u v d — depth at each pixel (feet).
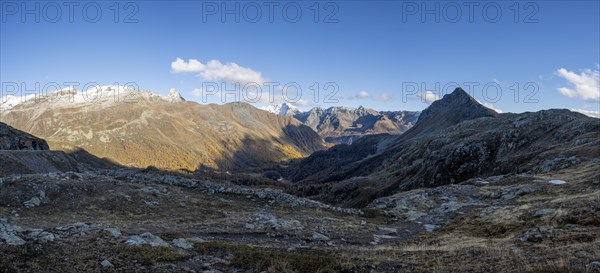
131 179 177.68
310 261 66.80
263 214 139.54
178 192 160.04
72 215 118.83
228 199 163.43
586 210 100.27
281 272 62.03
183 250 70.03
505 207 135.85
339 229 124.88
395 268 66.18
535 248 75.92
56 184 134.92
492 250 77.77
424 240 115.24
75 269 54.13
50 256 57.26
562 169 226.17
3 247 56.70
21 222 105.09
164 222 117.70
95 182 147.84
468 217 136.87
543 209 112.47
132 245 66.03
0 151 366.22
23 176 138.31
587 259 59.21
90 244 64.95
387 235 123.65
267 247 87.71
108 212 126.00
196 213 136.05
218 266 63.46
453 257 74.33
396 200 193.16
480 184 220.23
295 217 139.74
